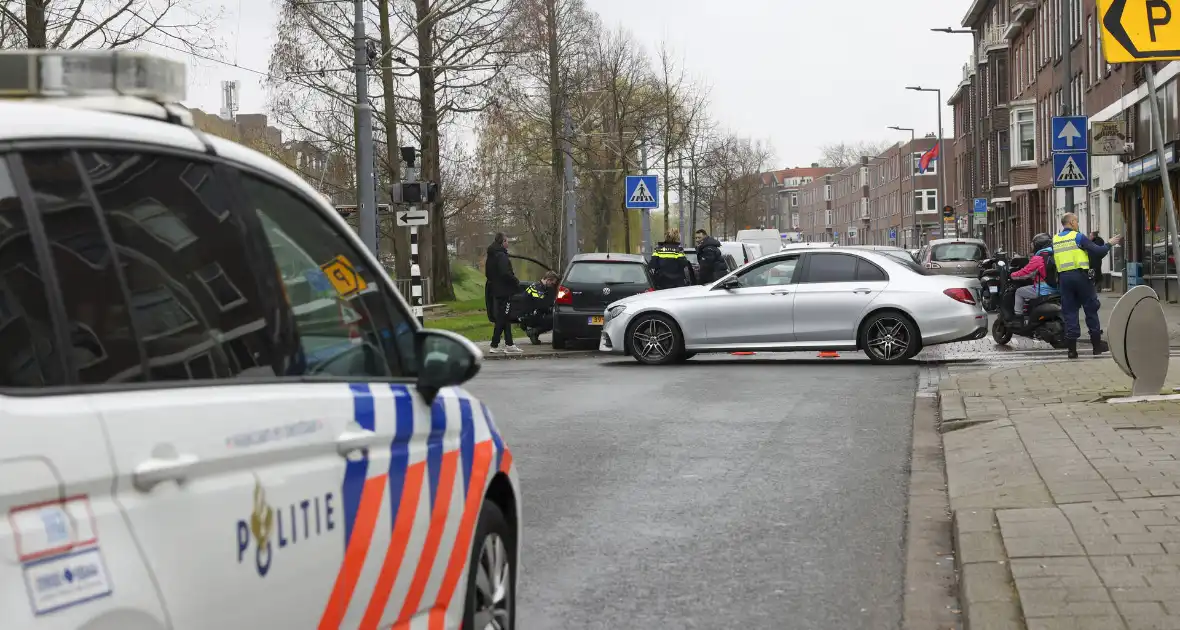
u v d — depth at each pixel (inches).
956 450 578.2
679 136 3029.0
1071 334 1055.0
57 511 136.6
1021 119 3595.0
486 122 2423.7
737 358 1211.9
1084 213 2925.7
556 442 655.8
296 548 181.5
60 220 149.8
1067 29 1788.9
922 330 1071.6
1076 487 447.2
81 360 146.7
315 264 208.8
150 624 147.9
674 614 344.2
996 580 332.5
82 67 171.8
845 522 456.1
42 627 131.6
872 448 618.5
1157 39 647.1
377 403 213.2
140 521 148.0
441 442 242.1
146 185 167.0
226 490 164.4
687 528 450.6
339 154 2487.7
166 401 157.2
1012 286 1232.8
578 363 1200.2
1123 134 1421.0
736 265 2139.5
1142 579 320.8
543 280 1544.0
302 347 196.4
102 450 143.3
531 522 462.0
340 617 196.5
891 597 358.3
